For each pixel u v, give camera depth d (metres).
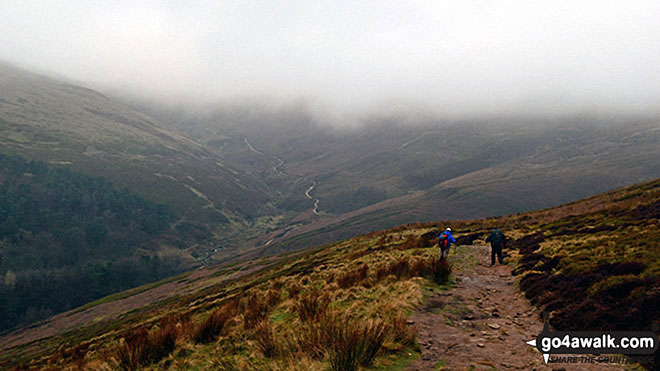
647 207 24.55
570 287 10.41
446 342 7.64
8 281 166.88
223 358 7.71
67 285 170.62
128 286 183.88
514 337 7.94
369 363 6.19
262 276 52.72
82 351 20.80
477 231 34.69
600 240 16.09
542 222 36.25
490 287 13.62
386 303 9.94
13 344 94.50
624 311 7.55
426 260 16.80
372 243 39.16
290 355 6.79
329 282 17.41
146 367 8.62
